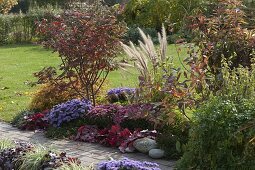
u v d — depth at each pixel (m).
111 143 6.71
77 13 8.14
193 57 6.42
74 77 8.80
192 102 6.20
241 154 4.84
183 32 7.12
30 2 35.34
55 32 8.12
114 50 8.21
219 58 6.83
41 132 7.65
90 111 7.56
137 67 7.33
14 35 23.97
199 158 5.02
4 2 30.00
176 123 6.71
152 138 6.52
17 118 8.32
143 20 21.52
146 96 6.90
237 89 5.67
